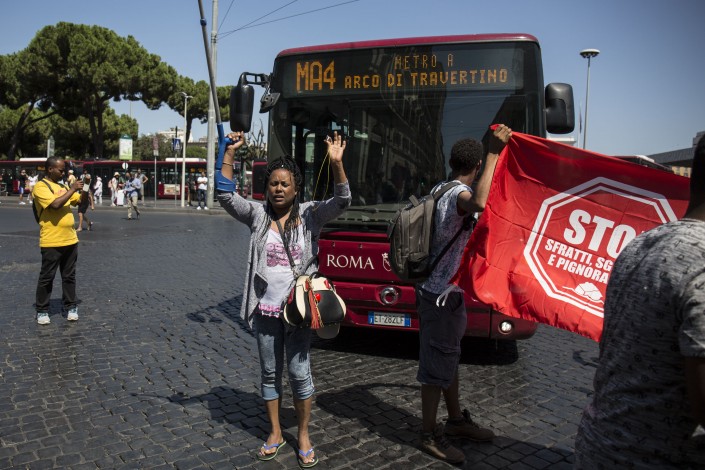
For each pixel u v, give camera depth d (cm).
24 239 1440
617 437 159
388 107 529
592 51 2178
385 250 505
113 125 4634
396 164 526
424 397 347
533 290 314
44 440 362
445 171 517
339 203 335
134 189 2188
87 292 815
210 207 2634
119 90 3750
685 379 147
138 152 6216
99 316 680
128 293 815
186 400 433
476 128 511
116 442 362
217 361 527
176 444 360
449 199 333
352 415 411
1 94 3888
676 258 150
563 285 310
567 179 311
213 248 1351
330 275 526
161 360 526
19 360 515
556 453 358
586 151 306
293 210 342
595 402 171
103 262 1095
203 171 3906
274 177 334
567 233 311
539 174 316
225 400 434
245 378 484
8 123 4156
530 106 503
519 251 319
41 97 3850
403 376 496
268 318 337
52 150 2270
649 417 154
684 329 143
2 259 1105
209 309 730
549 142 313
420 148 521
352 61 537
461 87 514
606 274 302
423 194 520
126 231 1712
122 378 476
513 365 534
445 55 516
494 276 320
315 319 315
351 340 609
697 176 159
